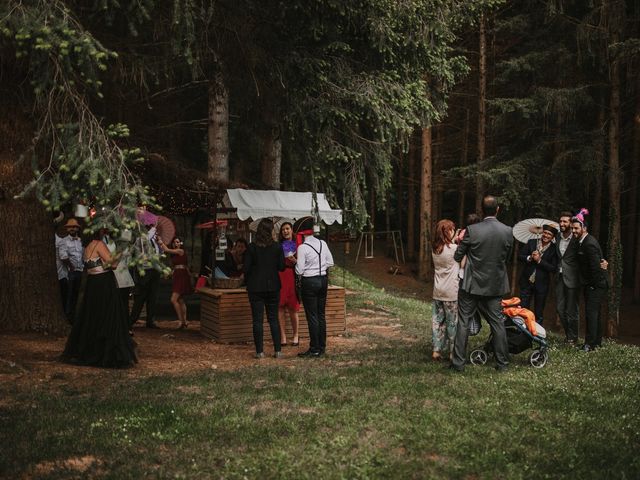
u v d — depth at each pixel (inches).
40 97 271.1
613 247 847.1
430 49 400.5
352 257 1327.5
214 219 431.5
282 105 383.6
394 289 1093.8
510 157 976.9
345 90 374.9
